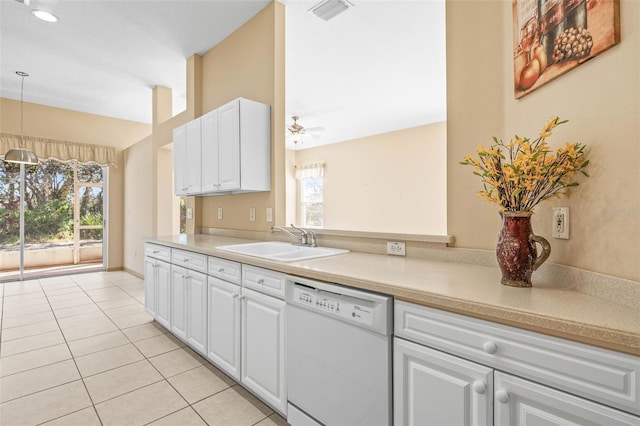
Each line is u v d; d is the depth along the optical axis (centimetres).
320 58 345
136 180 524
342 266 148
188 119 353
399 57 343
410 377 107
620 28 84
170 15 278
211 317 212
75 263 569
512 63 135
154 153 432
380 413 114
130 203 548
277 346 161
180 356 236
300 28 289
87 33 305
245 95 287
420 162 610
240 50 293
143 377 206
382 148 667
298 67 365
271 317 164
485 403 90
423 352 104
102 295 403
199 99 346
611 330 70
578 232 101
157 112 425
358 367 122
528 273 107
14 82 414
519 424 84
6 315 326
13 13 275
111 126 561
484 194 119
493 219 145
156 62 362
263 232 269
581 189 99
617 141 86
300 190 838
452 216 160
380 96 456
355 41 312
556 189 109
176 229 455
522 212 107
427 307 104
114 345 254
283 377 159
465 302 93
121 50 336
